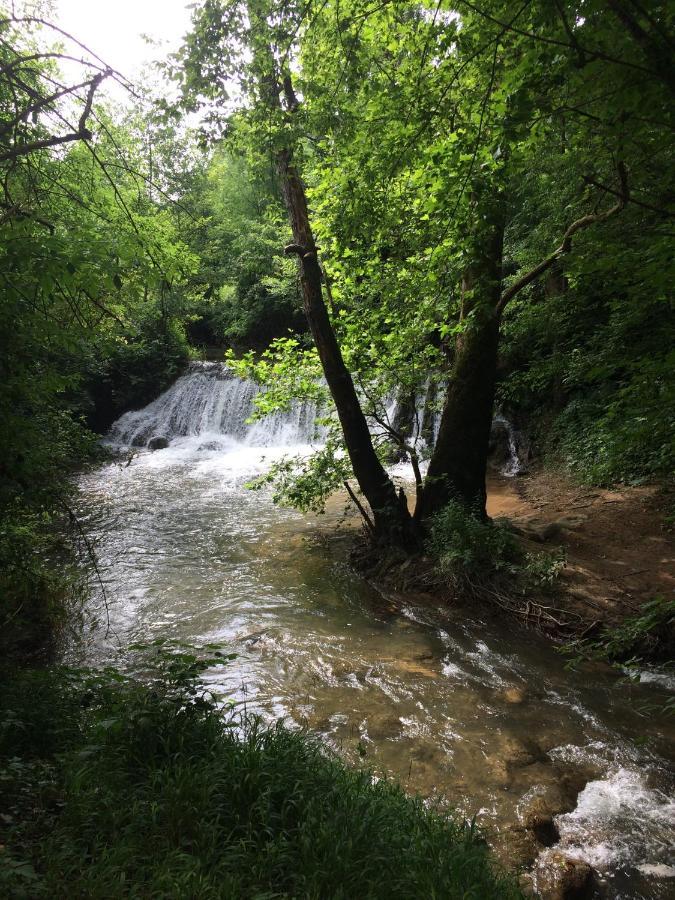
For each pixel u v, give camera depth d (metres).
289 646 6.74
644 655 6.39
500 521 9.50
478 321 8.30
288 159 8.11
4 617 6.99
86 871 2.59
